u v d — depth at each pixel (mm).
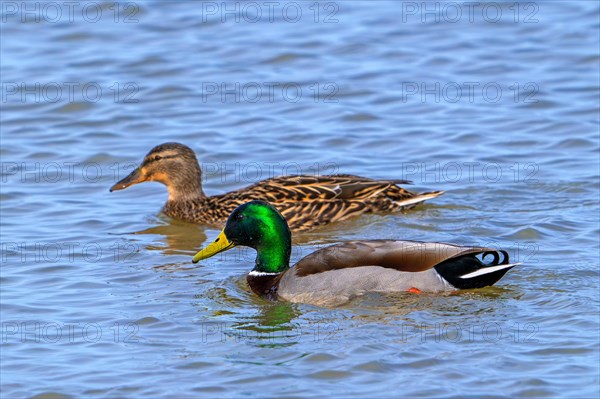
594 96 25656
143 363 14367
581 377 13484
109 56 28938
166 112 25984
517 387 13297
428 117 25125
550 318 15180
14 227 20031
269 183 20969
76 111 26156
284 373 13875
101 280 17453
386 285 16047
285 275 16672
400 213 20422
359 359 14133
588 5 30969
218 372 14023
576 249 17922
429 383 13430
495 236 18797
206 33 30219
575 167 22078
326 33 29953
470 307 15656
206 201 21078
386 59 28359
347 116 25328
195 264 18312
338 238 19578
